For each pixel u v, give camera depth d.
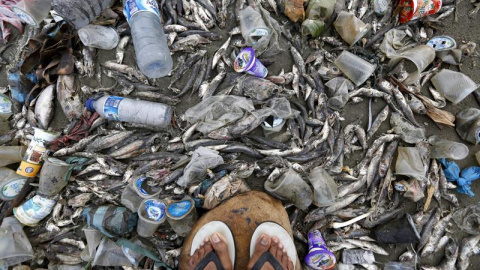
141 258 0.73
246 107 0.76
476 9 0.89
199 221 0.71
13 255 0.71
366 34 0.84
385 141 0.81
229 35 0.83
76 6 0.71
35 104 0.78
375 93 0.82
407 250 0.80
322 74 0.82
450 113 0.83
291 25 0.84
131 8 0.69
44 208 0.74
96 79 0.80
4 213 0.75
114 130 0.78
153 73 0.70
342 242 0.79
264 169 0.77
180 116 0.79
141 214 0.67
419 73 0.80
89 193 0.75
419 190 0.79
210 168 0.75
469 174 0.82
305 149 0.78
